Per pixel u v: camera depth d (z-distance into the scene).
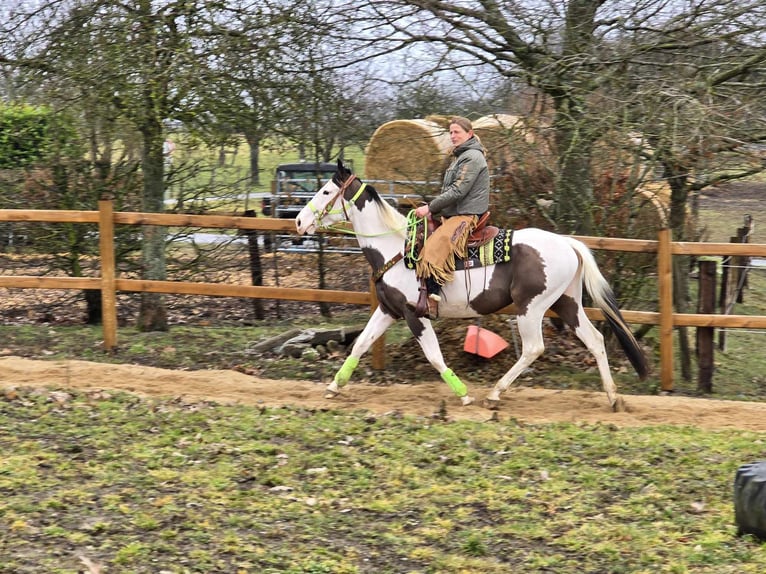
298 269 13.05
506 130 10.03
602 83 10.12
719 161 9.95
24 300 14.16
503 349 9.88
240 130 11.11
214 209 12.60
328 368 10.01
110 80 10.13
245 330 11.94
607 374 8.52
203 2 10.05
